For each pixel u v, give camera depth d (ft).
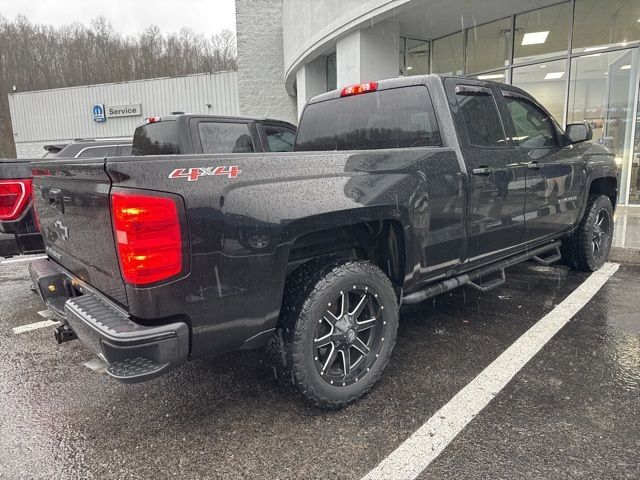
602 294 14.61
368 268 8.76
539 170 12.98
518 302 14.16
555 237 14.73
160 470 7.22
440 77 10.76
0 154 143.54
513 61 34.14
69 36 187.52
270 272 7.52
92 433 8.26
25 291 17.30
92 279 8.15
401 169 9.32
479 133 11.28
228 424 8.39
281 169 7.67
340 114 12.76
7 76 171.63
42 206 10.10
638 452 7.22
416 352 10.98
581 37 31.27
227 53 187.42
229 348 7.50
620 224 25.53
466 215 10.72
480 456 7.24
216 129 18.11
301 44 41.81
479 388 9.27
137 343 6.50
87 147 26.94
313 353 8.16
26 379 10.36
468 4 30.14
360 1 29.63
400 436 7.85
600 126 31.81
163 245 6.53
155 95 90.53
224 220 6.97
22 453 7.72
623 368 9.87
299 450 7.58
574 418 8.14
